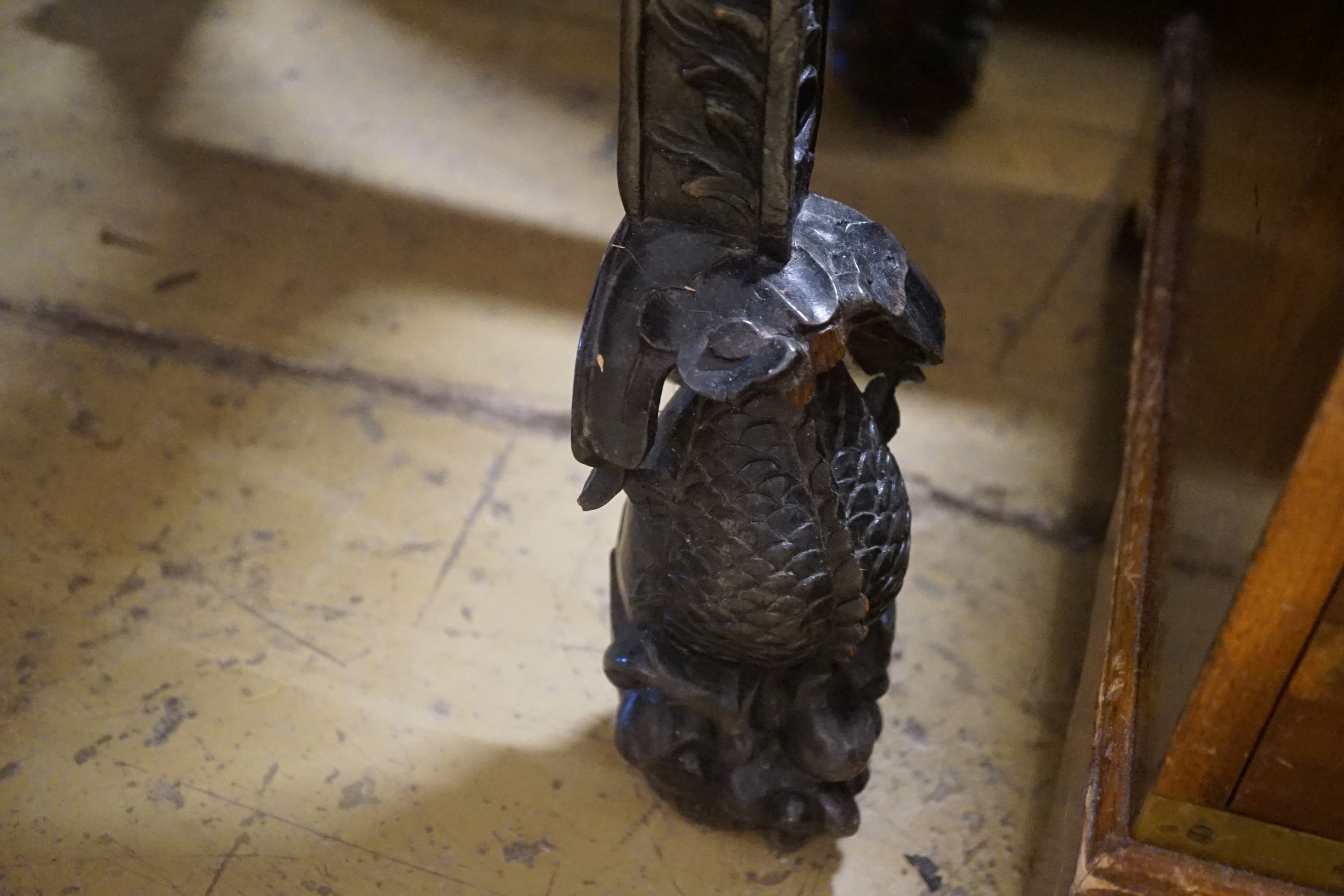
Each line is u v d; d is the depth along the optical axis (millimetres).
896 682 873
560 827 820
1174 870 701
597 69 1207
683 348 668
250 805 818
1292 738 669
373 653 869
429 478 936
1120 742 733
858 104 1190
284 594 887
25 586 880
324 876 799
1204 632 679
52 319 987
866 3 1121
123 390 960
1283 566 635
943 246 1069
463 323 1007
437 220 1062
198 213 1051
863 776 809
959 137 1169
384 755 836
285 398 964
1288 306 686
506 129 1141
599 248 1057
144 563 893
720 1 644
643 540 747
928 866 818
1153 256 925
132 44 1182
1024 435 974
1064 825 770
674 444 715
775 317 672
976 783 843
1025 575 915
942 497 943
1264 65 819
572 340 1004
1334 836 690
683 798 810
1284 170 739
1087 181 1132
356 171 1088
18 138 1082
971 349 1015
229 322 995
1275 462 646
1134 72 1248
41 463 926
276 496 922
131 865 798
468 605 888
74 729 836
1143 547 798
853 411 731
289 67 1179
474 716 852
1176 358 862
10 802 813
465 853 810
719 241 686
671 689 757
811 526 712
